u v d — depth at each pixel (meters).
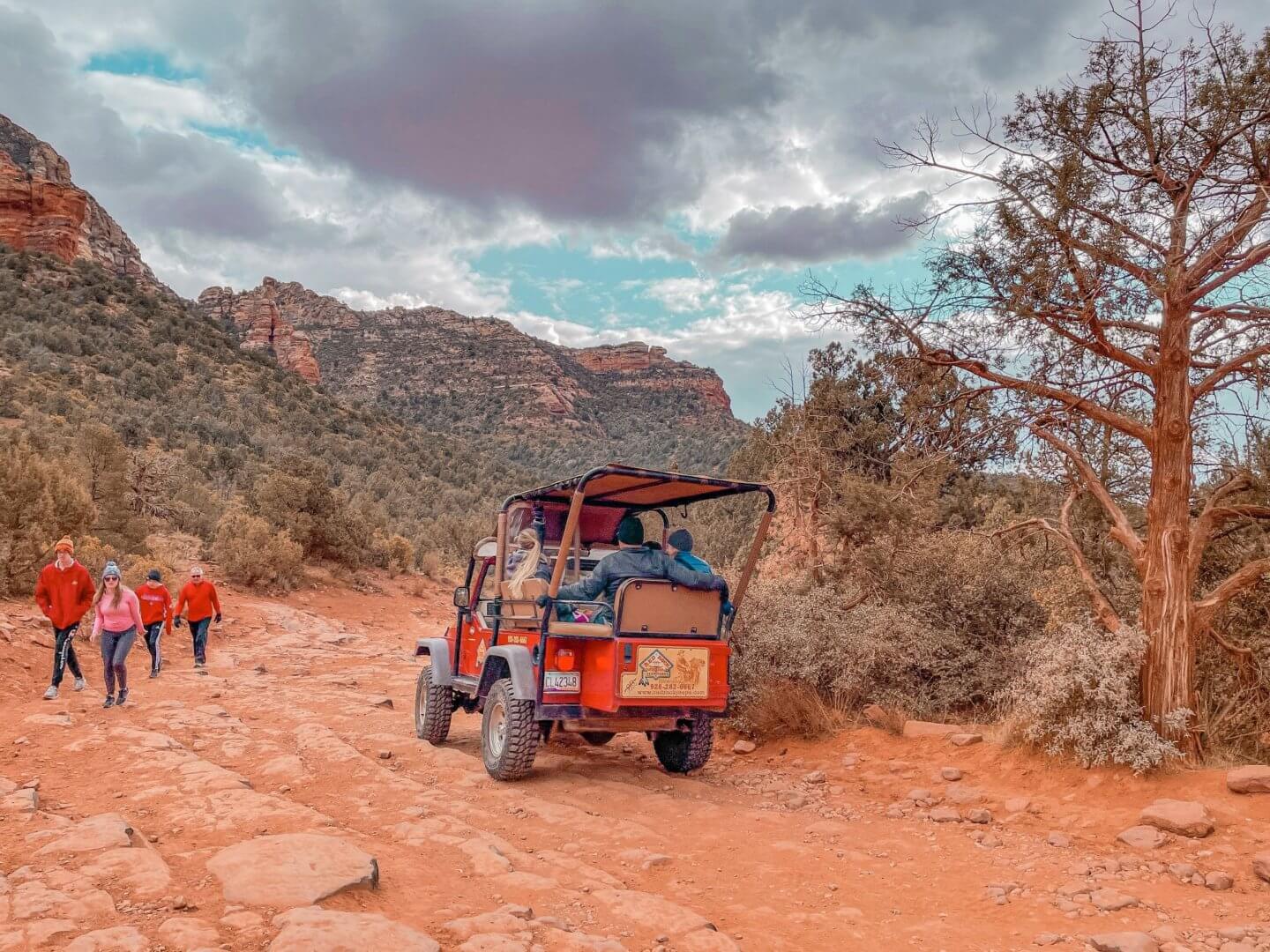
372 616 26.81
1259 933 4.15
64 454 31.55
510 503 8.84
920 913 4.64
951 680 9.69
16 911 3.65
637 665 7.26
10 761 7.27
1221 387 8.08
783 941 4.20
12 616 14.30
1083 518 10.35
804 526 14.38
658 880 5.09
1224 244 6.95
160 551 26.25
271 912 3.75
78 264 86.88
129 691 11.98
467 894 4.45
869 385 14.27
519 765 7.35
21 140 169.25
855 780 7.73
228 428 57.97
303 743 8.71
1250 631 7.79
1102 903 4.63
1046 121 7.95
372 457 71.00
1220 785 6.08
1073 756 7.02
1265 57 7.08
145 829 5.29
